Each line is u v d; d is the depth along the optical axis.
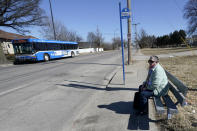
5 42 34.16
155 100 3.03
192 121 2.86
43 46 17.23
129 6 10.30
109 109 3.75
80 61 16.67
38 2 18.73
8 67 14.19
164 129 2.71
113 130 2.80
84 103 4.25
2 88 6.27
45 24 21.19
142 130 2.75
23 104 4.34
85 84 6.38
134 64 11.77
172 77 3.54
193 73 6.85
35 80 7.54
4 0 15.96
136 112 3.40
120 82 6.27
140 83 5.98
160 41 78.44
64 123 3.18
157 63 3.19
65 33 42.59
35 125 3.14
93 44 72.56
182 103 2.51
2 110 3.98
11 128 3.06
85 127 2.97
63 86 6.15
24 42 15.57
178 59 13.23
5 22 18.25
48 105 4.20
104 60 17.02
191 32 36.31
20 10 17.81
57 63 15.35
